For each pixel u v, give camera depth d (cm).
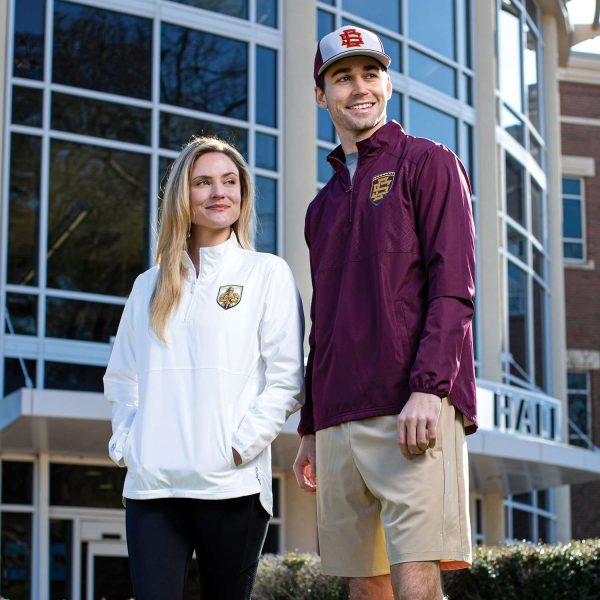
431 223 375
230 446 373
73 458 1462
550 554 739
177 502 376
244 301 389
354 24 1756
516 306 2038
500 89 2048
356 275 386
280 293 394
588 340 2558
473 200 1931
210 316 385
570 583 726
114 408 400
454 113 1903
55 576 1422
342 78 402
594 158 2650
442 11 1916
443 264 367
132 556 373
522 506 2178
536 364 2141
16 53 1432
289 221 1590
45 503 1429
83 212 1438
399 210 381
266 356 390
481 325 1908
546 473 1775
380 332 376
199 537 378
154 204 1480
